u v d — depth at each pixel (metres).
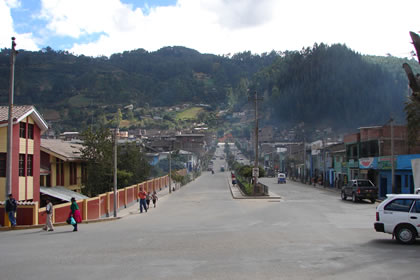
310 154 76.31
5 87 187.88
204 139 146.88
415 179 32.16
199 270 9.32
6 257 11.18
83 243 13.74
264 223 19.48
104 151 34.75
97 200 24.95
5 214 18.83
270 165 121.75
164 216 25.03
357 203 32.84
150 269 9.48
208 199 39.50
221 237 14.74
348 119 154.38
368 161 43.94
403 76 151.25
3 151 22.95
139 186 40.69
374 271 9.06
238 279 8.45
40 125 26.66
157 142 110.25
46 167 31.20
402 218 12.96
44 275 8.97
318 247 12.34
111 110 189.25
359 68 161.50
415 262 10.03
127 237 15.18
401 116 140.12
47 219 17.78
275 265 9.77
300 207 29.09
